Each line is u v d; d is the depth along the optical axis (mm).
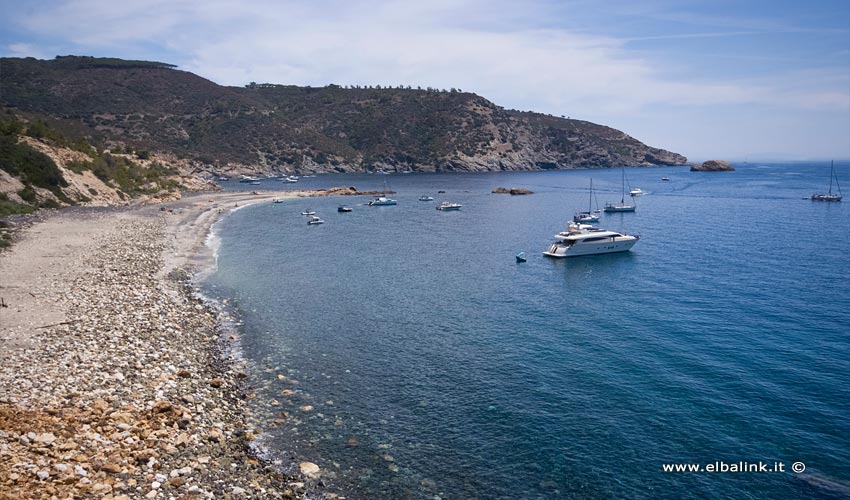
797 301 42562
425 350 32531
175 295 41406
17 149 86250
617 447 21969
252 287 47312
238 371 28125
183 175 168000
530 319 39094
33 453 15492
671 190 165250
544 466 20625
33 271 42531
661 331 36125
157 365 26109
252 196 142125
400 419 23906
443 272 55688
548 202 136375
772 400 25984
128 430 18625
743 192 153500
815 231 79250
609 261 61625
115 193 105500
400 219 102500
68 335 27984
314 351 31984
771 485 19594
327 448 21266
